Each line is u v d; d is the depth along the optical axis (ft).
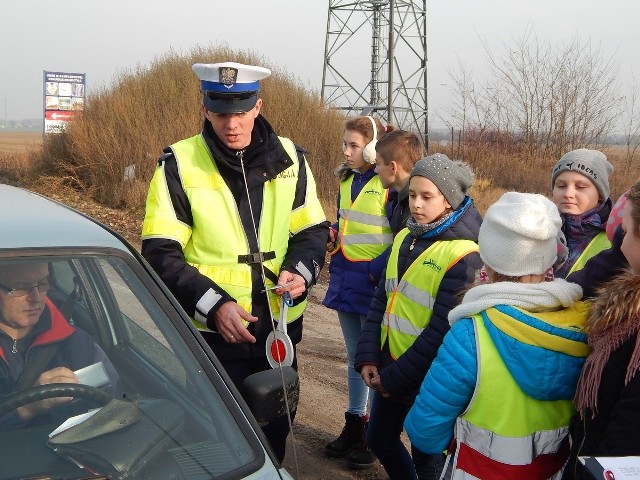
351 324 13.84
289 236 11.39
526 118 58.44
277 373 7.73
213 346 10.72
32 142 61.11
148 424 6.82
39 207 8.45
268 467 6.60
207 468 6.45
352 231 13.51
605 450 6.29
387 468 11.21
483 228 7.93
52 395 6.97
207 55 57.72
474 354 7.49
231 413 6.95
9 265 7.18
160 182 10.60
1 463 6.25
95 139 50.72
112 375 7.48
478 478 7.67
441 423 7.82
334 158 53.78
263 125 10.98
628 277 6.70
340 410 17.06
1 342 7.20
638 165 49.37
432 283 9.96
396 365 10.06
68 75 64.85
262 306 10.85
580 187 11.03
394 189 12.36
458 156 59.67
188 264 10.33
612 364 6.49
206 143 10.65
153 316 7.55
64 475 6.18
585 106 56.65
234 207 10.62
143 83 54.65
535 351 7.23
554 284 7.42
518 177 57.06
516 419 7.45
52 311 7.53
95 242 7.75
